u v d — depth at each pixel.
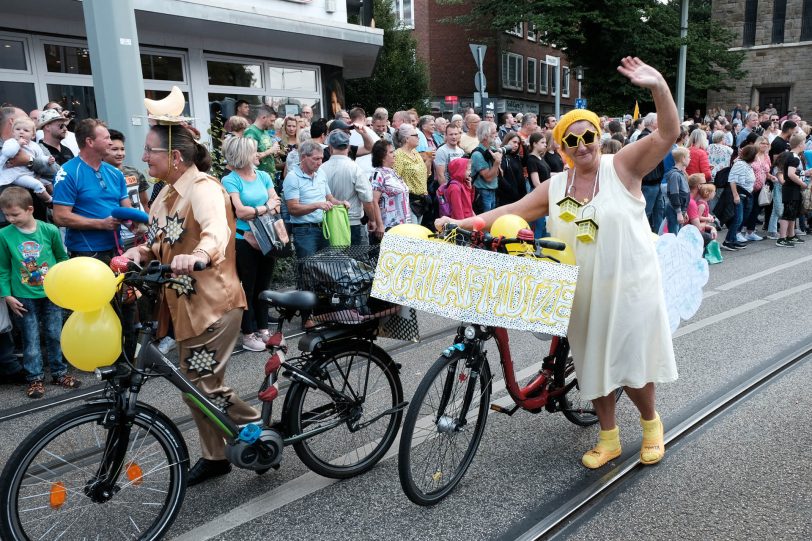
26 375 4.84
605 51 25.31
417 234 3.12
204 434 3.32
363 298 3.21
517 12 24.44
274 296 3.07
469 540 2.83
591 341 3.19
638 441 3.74
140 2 8.95
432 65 30.94
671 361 3.28
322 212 6.02
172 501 2.86
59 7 8.67
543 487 3.26
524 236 2.94
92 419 2.66
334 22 12.01
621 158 3.14
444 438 3.26
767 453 3.55
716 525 2.91
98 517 2.82
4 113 5.34
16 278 4.56
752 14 31.22
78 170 4.93
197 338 3.11
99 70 5.90
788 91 31.03
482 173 8.04
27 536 2.54
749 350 5.24
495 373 4.85
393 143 8.20
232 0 10.72
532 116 9.40
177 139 3.04
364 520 3.01
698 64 26.95
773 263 8.98
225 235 2.95
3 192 4.52
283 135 8.62
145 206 6.02
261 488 3.32
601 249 3.12
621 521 2.96
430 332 5.95
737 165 10.19
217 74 11.53
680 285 4.12
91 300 2.58
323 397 3.39
